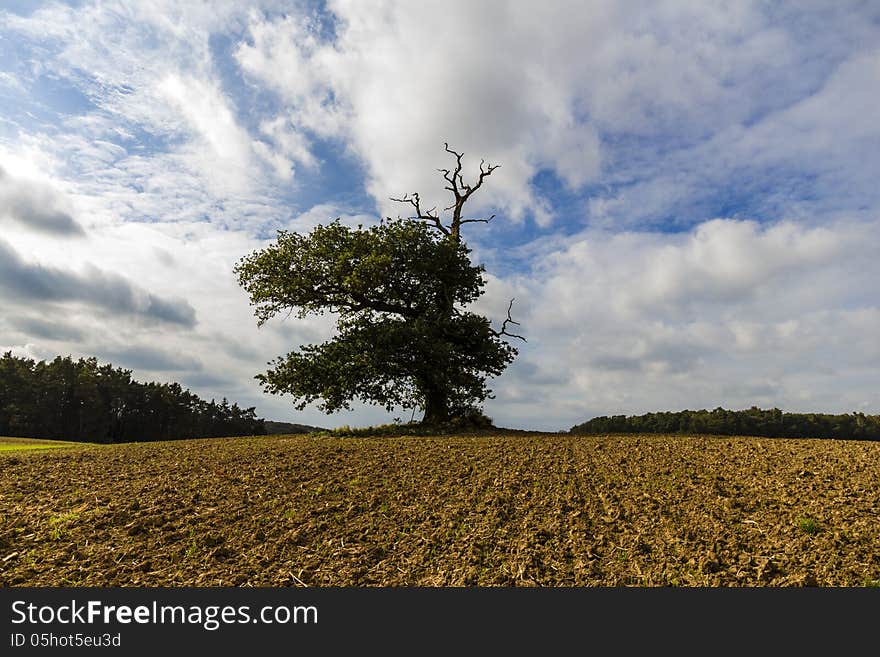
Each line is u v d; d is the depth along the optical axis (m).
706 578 8.02
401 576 8.39
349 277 23.00
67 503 11.35
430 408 24.94
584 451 15.73
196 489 12.27
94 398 61.00
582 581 8.13
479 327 24.59
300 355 23.69
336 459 14.98
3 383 58.34
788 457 13.88
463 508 10.88
